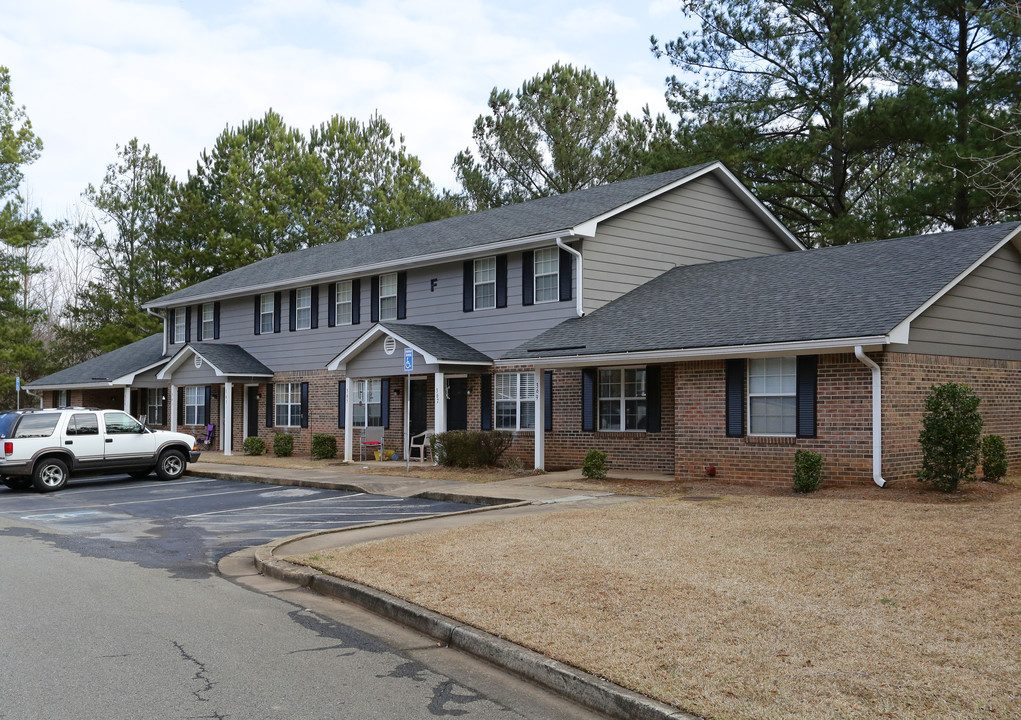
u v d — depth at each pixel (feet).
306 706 18.39
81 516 50.11
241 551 37.65
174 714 17.83
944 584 25.46
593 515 40.91
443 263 79.92
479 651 21.93
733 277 66.69
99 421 67.77
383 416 84.53
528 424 71.67
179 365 104.42
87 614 26.18
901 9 83.76
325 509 51.06
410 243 87.25
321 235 151.53
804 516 38.24
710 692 17.75
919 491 46.16
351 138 161.17
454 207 148.56
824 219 99.14
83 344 161.99
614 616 23.31
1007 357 58.34
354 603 27.66
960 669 18.66
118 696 18.85
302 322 96.02
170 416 108.06
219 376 98.27
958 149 75.15
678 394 57.62
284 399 98.12
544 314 70.79
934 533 32.68
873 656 19.60
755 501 44.60
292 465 80.38
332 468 75.25
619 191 77.30
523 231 71.56
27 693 18.99
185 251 148.15
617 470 64.80
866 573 27.07
